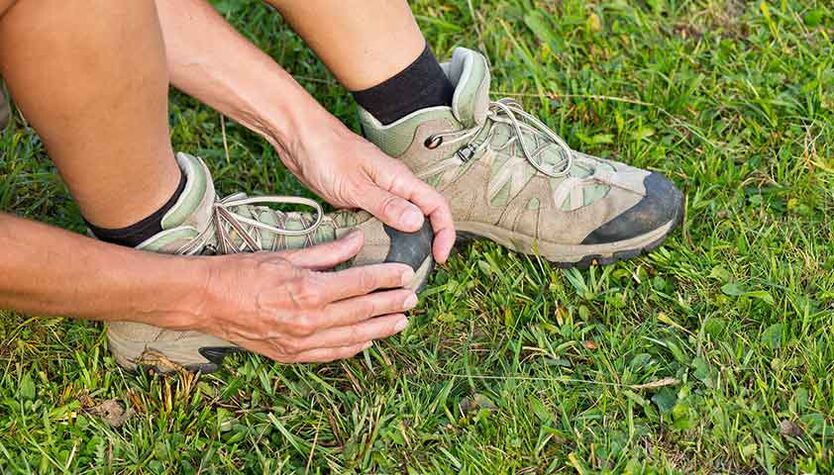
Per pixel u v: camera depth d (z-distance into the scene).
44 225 1.30
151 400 1.59
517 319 1.69
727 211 1.83
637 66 2.13
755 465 1.47
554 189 1.69
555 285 1.71
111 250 1.34
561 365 1.62
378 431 1.52
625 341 1.63
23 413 1.55
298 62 2.16
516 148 1.68
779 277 1.70
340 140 1.61
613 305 1.69
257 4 2.24
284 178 1.93
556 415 1.55
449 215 1.61
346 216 1.60
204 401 1.60
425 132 1.60
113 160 1.31
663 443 1.51
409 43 1.56
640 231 1.69
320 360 1.52
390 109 1.60
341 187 1.59
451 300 1.72
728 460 1.48
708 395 1.54
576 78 2.11
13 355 1.64
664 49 2.14
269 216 1.57
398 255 1.56
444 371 1.62
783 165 1.90
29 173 1.93
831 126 1.95
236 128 2.05
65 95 1.22
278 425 1.53
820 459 1.45
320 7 1.51
